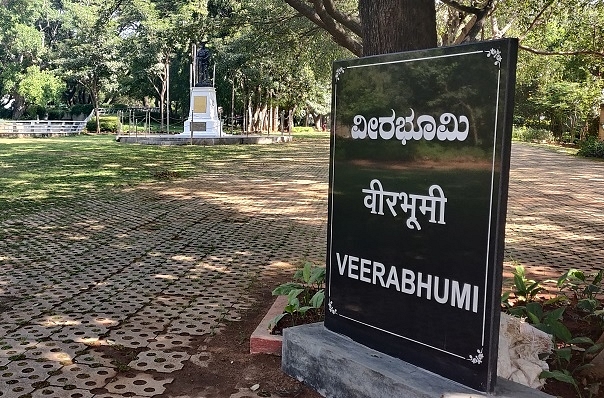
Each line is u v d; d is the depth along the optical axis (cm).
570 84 3159
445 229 282
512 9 892
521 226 893
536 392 267
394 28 410
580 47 814
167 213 955
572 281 506
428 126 290
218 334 407
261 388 326
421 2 410
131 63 3850
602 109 3148
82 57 3828
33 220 871
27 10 4231
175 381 331
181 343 389
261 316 446
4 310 454
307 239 759
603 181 1597
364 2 428
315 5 627
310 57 1580
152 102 5456
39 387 320
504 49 255
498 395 262
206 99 2922
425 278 292
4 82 4331
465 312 273
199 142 2805
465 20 1112
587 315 418
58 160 1891
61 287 521
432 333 287
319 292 399
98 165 1742
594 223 931
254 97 4059
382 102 315
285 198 1150
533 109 3997
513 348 318
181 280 550
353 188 333
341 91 340
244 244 721
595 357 327
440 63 283
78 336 399
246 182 1399
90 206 1016
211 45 3127
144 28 3584
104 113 4838
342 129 340
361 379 296
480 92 266
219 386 327
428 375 285
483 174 265
